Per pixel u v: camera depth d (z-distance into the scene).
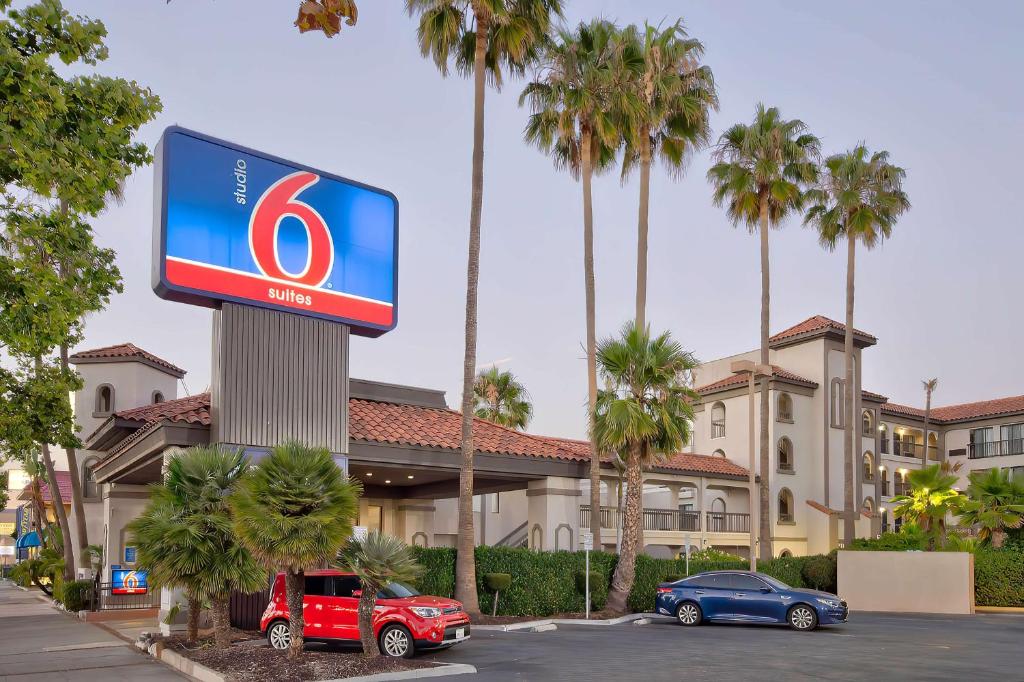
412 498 31.34
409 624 15.30
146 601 26.88
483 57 25.80
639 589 26.69
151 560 14.74
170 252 18.72
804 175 37.38
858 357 48.72
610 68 29.97
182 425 19.14
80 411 38.47
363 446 22.83
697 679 13.41
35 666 14.96
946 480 33.94
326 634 15.74
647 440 26.22
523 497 39.34
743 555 43.16
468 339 24.20
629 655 16.27
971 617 27.62
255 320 20.06
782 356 48.72
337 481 13.97
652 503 46.28
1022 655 17.12
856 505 47.19
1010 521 31.72
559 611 24.91
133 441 21.78
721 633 20.88
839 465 46.59
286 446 13.99
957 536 34.00
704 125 32.88
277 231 20.67
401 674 13.33
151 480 27.34
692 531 40.41
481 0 25.14
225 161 19.95
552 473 26.88
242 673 13.09
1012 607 30.70
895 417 55.19
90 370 38.69
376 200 22.94
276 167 20.89
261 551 13.45
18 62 10.81
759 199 37.59
